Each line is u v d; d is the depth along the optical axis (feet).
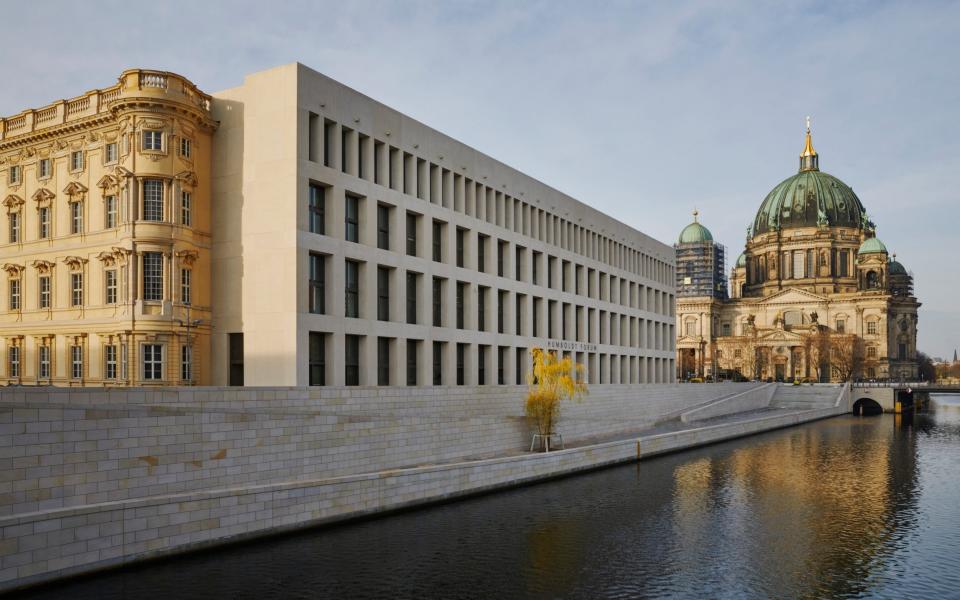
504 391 190.39
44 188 173.47
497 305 210.79
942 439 259.80
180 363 151.43
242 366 156.97
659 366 333.83
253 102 154.61
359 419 125.18
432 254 185.57
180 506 91.71
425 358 180.75
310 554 98.53
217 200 159.53
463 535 111.45
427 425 140.46
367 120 165.89
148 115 151.33
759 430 279.90
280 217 149.18
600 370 277.23
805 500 144.15
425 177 183.42
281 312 148.05
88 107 165.89
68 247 167.84
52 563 79.30
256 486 101.76
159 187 152.56
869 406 439.63
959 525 124.16
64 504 86.17
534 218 232.53
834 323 632.79
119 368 152.56
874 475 175.32
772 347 615.16
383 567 95.30
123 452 92.02
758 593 89.92
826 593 90.12
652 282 327.47
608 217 284.20
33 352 174.09
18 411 82.38
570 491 147.43
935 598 88.53
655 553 105.81
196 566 90.94
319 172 152.76
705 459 199.52
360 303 163.84
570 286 252.01
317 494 108.78
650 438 198.70
